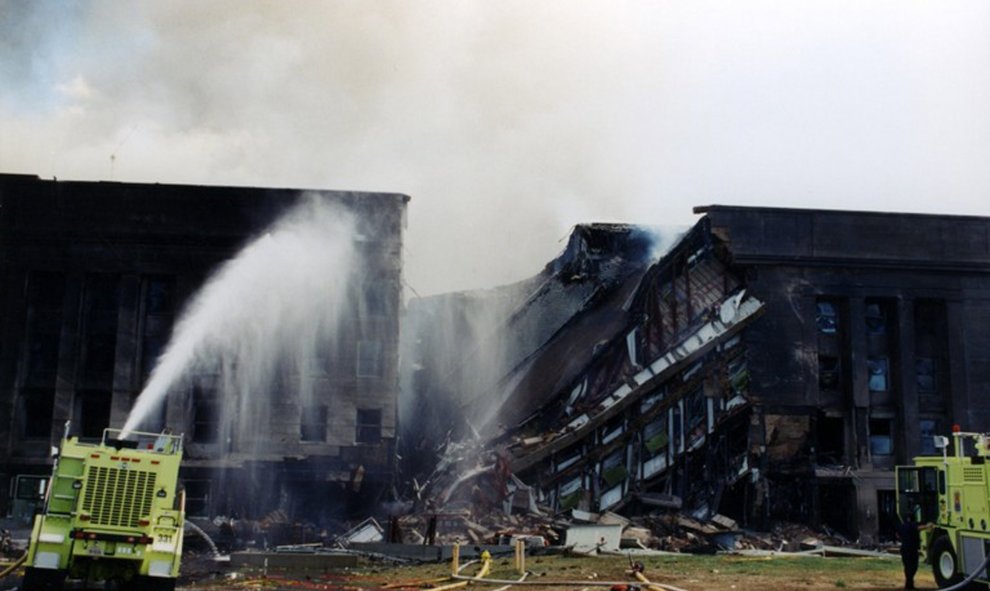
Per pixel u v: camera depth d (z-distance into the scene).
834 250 46.22
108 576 16.25
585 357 45.69
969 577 18.80
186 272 44.16
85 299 44.03
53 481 16.41
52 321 44.25
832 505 45.88
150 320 44.22
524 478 43.81
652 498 43.09
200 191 44.66
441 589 19.70
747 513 43.78
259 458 42.56
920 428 46.28
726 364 44.94
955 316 46.81
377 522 41.94
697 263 46.34
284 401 43.16
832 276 46.31
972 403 46.22
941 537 20.36
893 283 46.62
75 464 16.59
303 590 20.91
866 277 46.50
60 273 44.25
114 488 16.42
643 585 19.80
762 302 45.53
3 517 41.72
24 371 43.44
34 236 43.94
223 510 42.12
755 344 45.19
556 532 37.06
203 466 42.25
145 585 16.28
